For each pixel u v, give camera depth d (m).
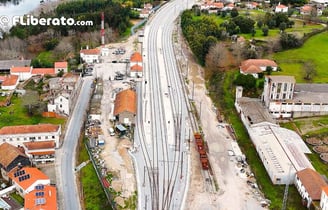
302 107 166.00
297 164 131.75
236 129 162.12
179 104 181.12
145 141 151.12
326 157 140.38
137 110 173.62
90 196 123.50
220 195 124.25
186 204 119.81
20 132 143.50
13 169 130.25
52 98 174.00
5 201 118.25
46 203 112.75
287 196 123.38
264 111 164.12
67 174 133.38
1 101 180.12
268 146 141.38
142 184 127.56
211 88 197.62
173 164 138.25
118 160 139.00
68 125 162.62
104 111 172.00
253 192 126.25
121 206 117.81
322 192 113.56
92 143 148.12
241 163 140.38
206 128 162.25
